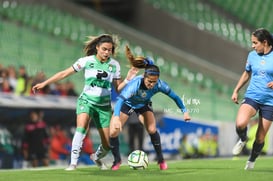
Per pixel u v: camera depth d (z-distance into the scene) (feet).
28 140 121.19
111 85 75.92
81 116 72.33
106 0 245.65
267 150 163.43
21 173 73.26
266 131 69.21
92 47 72.49
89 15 239.91
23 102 121.39
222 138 163.94
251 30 249.55
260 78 68.13
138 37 233.76
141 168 76.95
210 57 231.91
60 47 205.26
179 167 83.82
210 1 257.75
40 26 219.00
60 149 127.85
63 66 188.14
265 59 67.77
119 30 234.99
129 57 72.54
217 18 246.68
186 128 151.94
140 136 136.15
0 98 120.47
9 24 209.26
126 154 135.44
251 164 73.46
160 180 58.23
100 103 72.54
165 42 239.30
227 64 229.04
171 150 146.51
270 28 252.01
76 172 71.05
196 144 154.92
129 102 73.72
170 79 212.43
